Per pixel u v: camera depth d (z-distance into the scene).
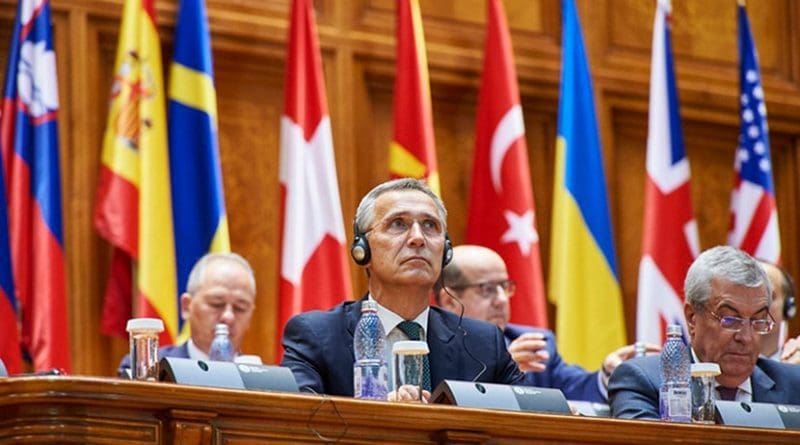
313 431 6.78
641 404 8.98
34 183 12.08
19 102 12.09
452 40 14.41
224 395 6.56
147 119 12.54
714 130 15.76
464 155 14.39
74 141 12.64
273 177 13.54
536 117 14.78
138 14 12.70
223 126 13.35
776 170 16.12
